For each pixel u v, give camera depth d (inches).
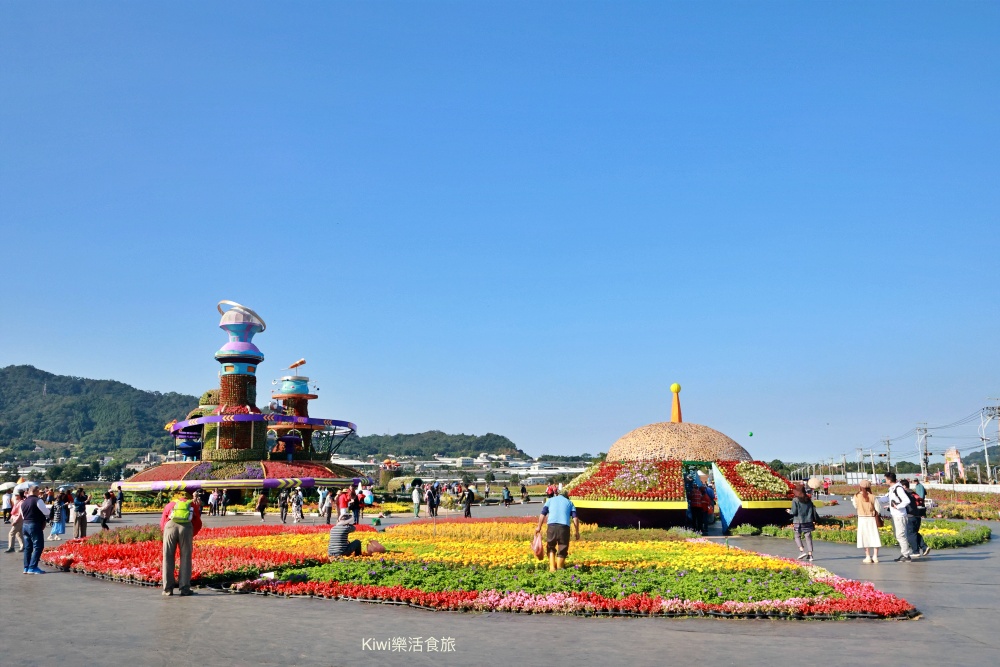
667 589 595.8
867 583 631.2
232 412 2694.4
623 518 1224.8
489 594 593.9
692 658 434.0
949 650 448.5
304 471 2571.4
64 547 973.2
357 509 1471.5
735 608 543.8
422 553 866.1
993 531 1237.1
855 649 451.5
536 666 420.2
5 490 1882.4
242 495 2482.8
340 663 427.8
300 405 3041.3
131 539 1056.2
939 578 717.3
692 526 1250.6
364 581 661.3
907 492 863.7
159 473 2508.6
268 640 481.1
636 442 1381.6
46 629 514.3
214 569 727.1
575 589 604.7
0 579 757.9
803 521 852.0
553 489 746.2
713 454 1341.0
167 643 474.0
